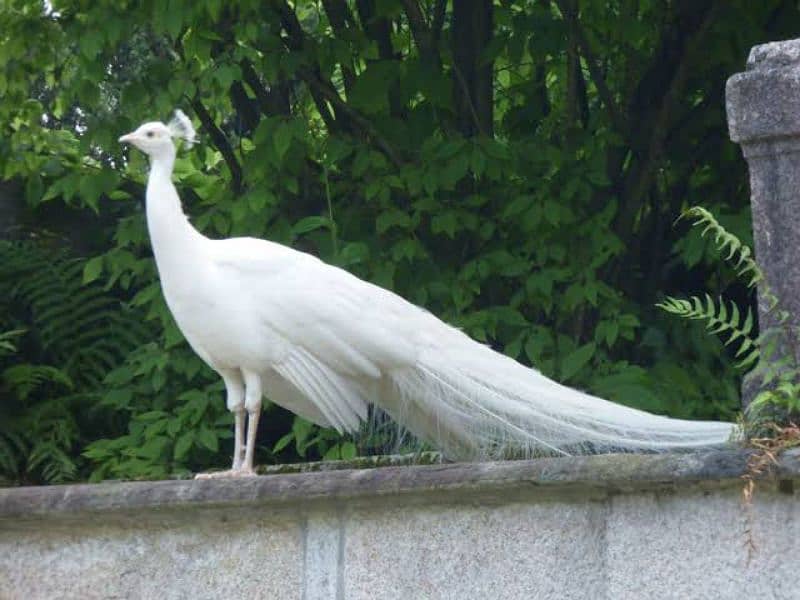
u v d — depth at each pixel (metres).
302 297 8.80
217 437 12.42
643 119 13.55
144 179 14.54
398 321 8.83
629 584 6.66
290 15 13.20
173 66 12.63
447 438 8.90
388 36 13.82
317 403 8.91
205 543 7.90
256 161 12.59
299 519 7.64
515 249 12.94
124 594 8.08
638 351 13.06
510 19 13.70
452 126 13.55
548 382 8.47
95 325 13.72
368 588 7.39
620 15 13.12
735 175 13.77
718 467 6.32
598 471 6.62
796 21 13.12
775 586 6.29
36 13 13.12
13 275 13.86
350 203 13.28
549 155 12.65
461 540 7.16
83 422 13.51
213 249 8.99
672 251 13.32
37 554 8.32
